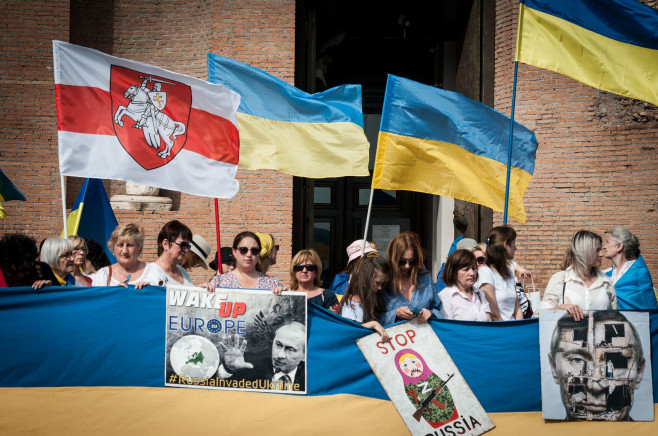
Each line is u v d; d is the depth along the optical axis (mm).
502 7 12875
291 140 6391
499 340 5105
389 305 5293
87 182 7398
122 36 14102
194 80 5746
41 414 5098
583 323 5031
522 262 12414
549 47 6625
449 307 5594
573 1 6617
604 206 12266
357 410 5062
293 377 5070
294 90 6438
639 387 5000
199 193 5777
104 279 5645
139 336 5172
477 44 13312
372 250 7035
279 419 5059
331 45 14664
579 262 5418
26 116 13156
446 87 14695
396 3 14531
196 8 13836
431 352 5062
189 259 7859
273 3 12961
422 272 5426
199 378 5117
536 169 12469
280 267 12648
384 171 6391
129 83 5637
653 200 12062
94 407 5121
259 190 12820
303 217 13414
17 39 13164
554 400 4996
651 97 6492
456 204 13336
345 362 5086
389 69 15883
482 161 6711
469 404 5008
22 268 5355
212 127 5820
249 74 6438
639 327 5023
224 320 5125
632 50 6531
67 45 5504
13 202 13062
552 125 12453
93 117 5570
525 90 12562
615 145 12258
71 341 5156
